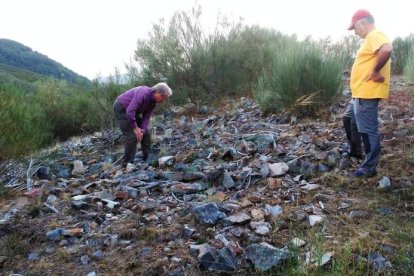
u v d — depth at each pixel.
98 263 2.92
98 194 4.06
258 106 7.70
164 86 5.67
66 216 3.69
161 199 3.91
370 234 2.99
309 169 4.18
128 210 3.69
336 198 3.59
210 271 2.71
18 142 5.19
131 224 3.37
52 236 3.32
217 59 9.02
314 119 6.15
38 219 3.67
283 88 6.60
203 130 6.95
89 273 2.80
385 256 2.70
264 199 3.66
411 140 4.64
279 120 6.48
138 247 3.05
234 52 9.18
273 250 2.77
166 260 2.83
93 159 6.14
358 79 3.82
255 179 4.15
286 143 5.19
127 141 5.64
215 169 4.47
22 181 4.97
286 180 4.05
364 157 4.46
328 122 5.88
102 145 7.28
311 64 6.46
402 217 3.25
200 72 8.95
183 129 7.34
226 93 9.27
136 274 2.75
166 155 5.73
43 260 3.03
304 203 3.56
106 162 5.81
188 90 9.05
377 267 2.58
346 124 4.40
